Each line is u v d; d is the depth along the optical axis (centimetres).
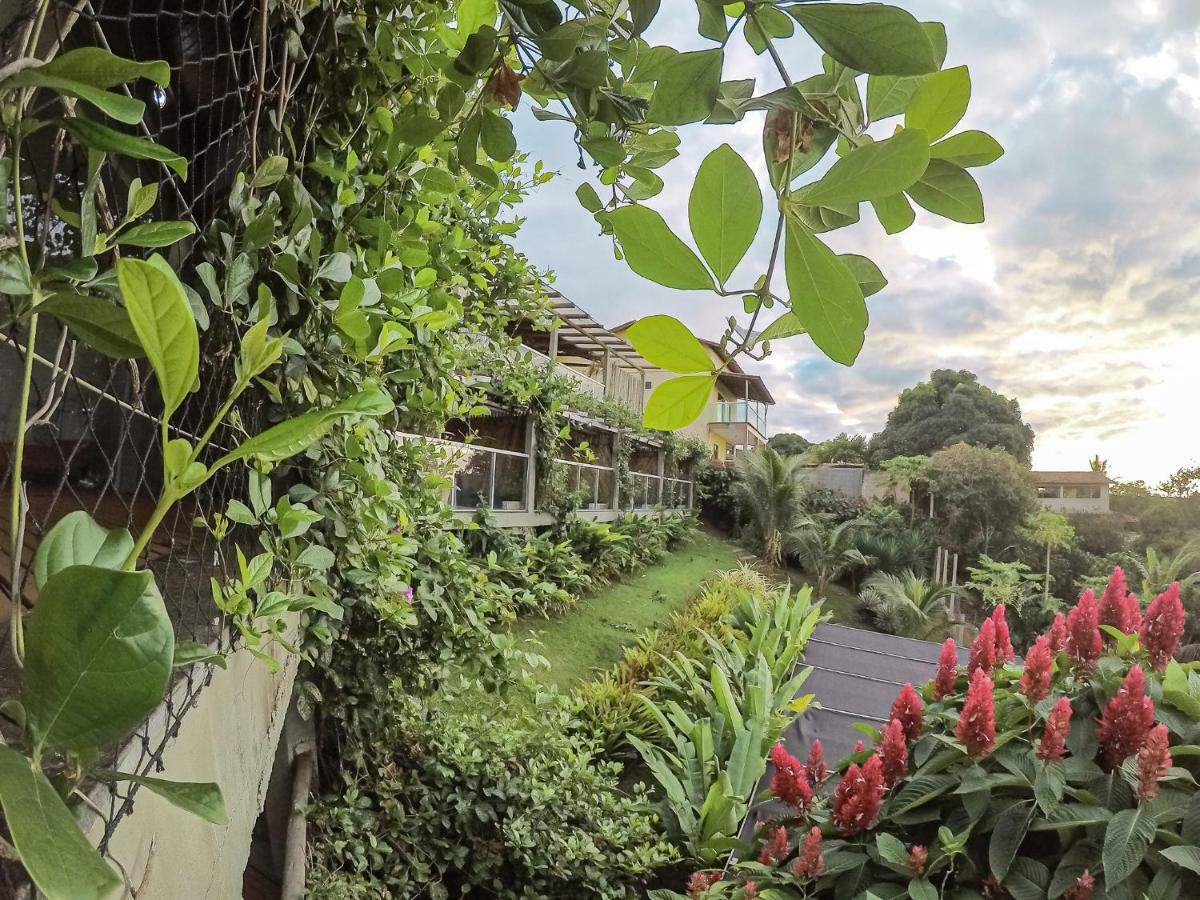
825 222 47
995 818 227
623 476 1634
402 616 257
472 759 423
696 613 1073
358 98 167
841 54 35
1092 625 238
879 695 795
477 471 1029
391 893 361
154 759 66
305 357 152
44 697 27
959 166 44
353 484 189
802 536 1784
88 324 41
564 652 848
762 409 3547
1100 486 3009
